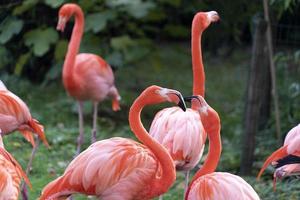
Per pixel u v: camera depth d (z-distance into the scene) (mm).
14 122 8562
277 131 11312
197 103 6949
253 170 10656
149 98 6922
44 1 13914
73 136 11961
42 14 14344
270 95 12117
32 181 9719
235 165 10914
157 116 8164
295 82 12039
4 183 6512
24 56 13898
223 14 14398
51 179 9844
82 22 10883
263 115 12109
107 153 6836
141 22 16328
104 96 11461
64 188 6840
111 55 14156
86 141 11820
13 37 14562
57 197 6840
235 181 6523
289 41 12141
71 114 13344
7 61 14562
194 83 8562
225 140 12414
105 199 6883
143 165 6863
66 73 10875
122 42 14266
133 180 6840
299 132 7598
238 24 15320
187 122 7855
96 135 12164
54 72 14266
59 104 13695
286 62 12164
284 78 12125
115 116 13750
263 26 10344
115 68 14688
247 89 10805
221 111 14547
